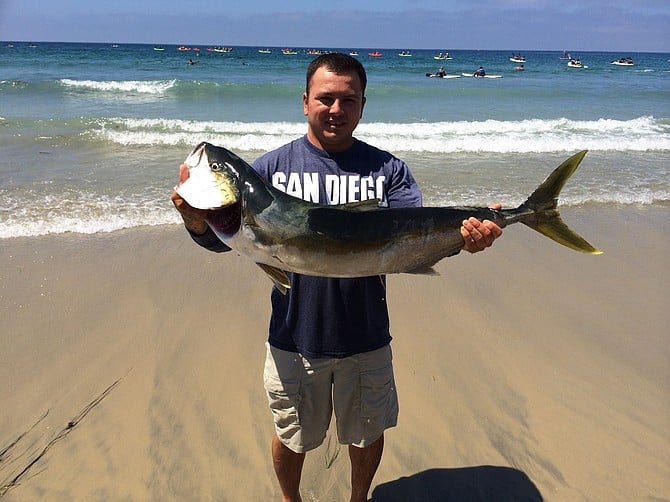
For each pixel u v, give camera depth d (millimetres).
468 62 68938
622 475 3502
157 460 3576
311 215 2555
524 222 2945
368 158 2803
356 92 2621
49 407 4000
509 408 4105
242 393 4227
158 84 21312
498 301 5629
